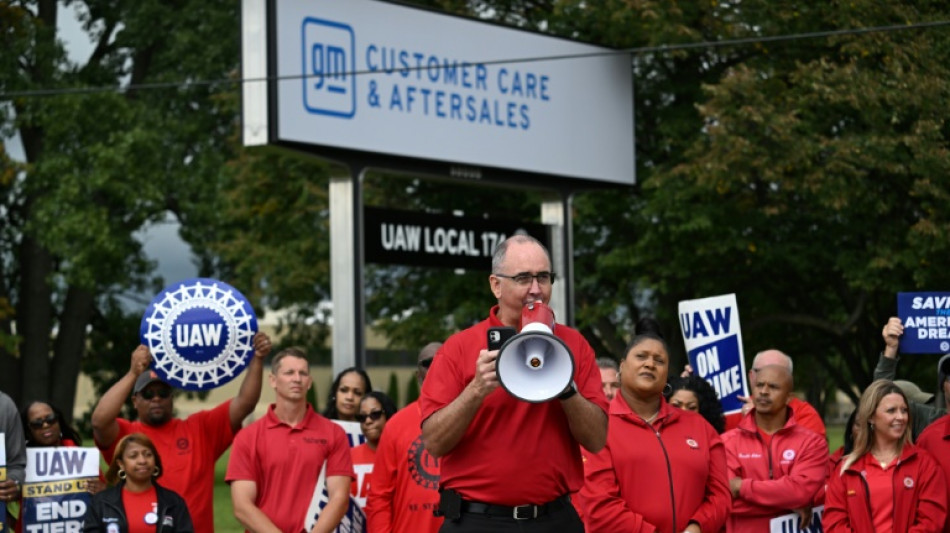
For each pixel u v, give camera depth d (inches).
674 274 960.9
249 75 641.6
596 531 304.3
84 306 1487.5
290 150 645.3
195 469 389.7
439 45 713.0
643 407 312.5
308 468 369.1
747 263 935.7
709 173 856.9
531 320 222.4
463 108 723.4
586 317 1021.8
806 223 946.1
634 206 991.6
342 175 676.1
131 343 1546.5
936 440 354.3
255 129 639.8
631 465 305.4
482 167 733.9
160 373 387.5
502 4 1079.0
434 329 1066.7
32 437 399.5
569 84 779.4
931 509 340.8
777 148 835.4
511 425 233.3
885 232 865.5
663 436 309.4
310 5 654.5
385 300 1152.8
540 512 234.7
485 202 1078.4
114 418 387.2
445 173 716.7
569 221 781.3
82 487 378.9
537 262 233.8
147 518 359.6
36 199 1306.6
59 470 378.3
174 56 1378.0
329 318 1362.0
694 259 935.7
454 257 716.0
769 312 988.6
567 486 238.5
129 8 1401.3
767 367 366.9
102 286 1421.0
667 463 305.7
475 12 1075.3
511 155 745.6
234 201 1202.6
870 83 790.5
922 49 775.7
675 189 903.7
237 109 1230.3
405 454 350.3
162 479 384.2
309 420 374.9
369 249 673.6
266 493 367.6
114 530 357.1
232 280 1460.4
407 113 696.4
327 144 658.8
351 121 670.5
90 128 1266.0
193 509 387.2
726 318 433.7
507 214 1079.0
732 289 985.5
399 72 693.9
